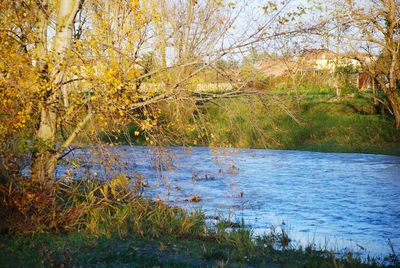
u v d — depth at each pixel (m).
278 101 12.83
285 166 25.66
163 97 12.09
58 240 10.34
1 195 11.26
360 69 37.66
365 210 15.62
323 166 25.73
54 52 11.56
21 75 11.45
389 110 34.12
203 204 16.00
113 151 13.90
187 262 9.30
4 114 11.22
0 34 11.34
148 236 10.92
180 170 22.91
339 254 10.73
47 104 11.62
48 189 11.54
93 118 12.12
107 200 12.34
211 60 11.85
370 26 31.08
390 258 10.36
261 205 16.14
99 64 11.45
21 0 11.96
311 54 26.94
